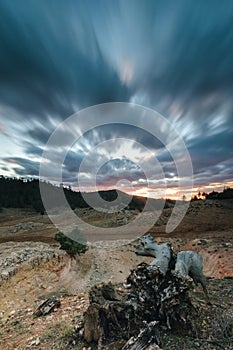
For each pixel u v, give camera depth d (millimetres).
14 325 4973
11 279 9727
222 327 3477
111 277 11836
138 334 3117
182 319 3354
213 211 25312
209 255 12305
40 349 3588
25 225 24078
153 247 4098
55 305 5453
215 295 4980
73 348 3422
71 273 11797
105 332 3391
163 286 3502
